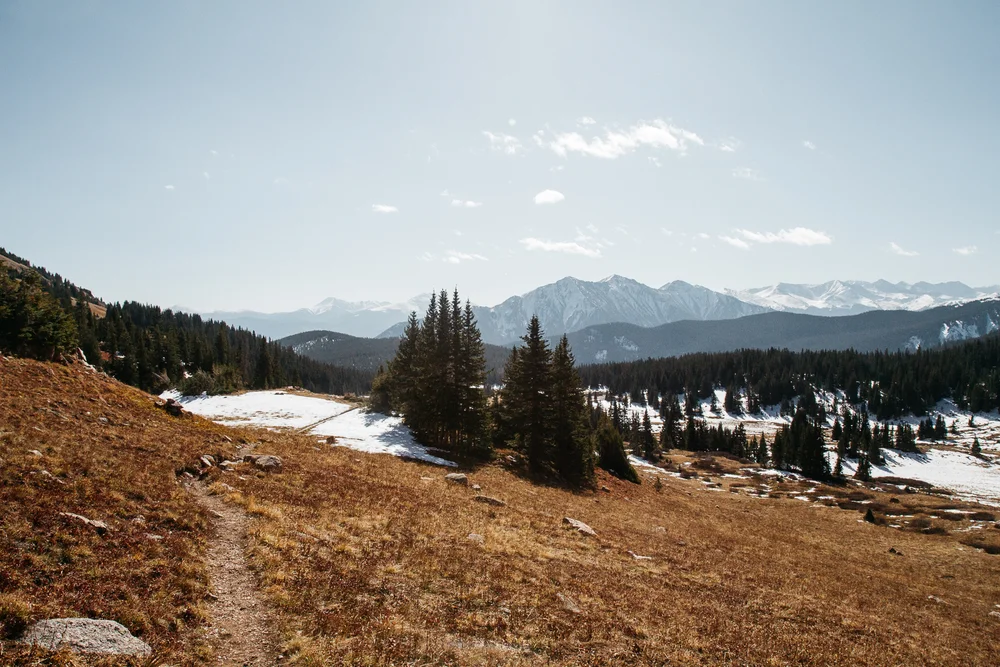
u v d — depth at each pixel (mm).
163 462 18500
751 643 14117
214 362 128250
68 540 10656
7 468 12797
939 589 28219
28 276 36656
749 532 39250
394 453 38156
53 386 23328
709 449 150000
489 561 16922
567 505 32312
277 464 23547
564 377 47000
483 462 43062
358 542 16188
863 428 154375
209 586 11359
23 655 7305
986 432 173750
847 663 13859
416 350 56625
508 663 10570
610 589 16672
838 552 36500
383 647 10203
